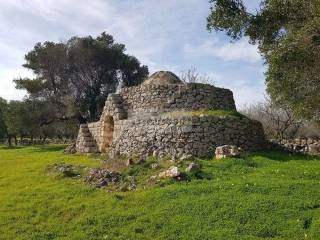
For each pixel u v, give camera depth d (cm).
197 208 1328
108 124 2717
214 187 1481
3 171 2133
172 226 1252
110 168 1925
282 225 1191
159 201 1429
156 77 2753
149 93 2512
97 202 1486
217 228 1208
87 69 4853
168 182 1599
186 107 2398
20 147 4503
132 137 2248
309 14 1538
